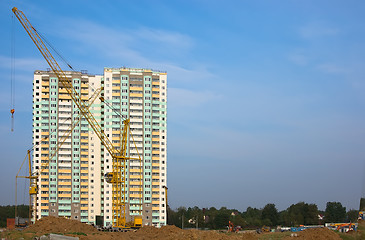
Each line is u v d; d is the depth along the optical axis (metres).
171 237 122.94
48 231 130.88
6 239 108.50
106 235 126.44
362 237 49.06
